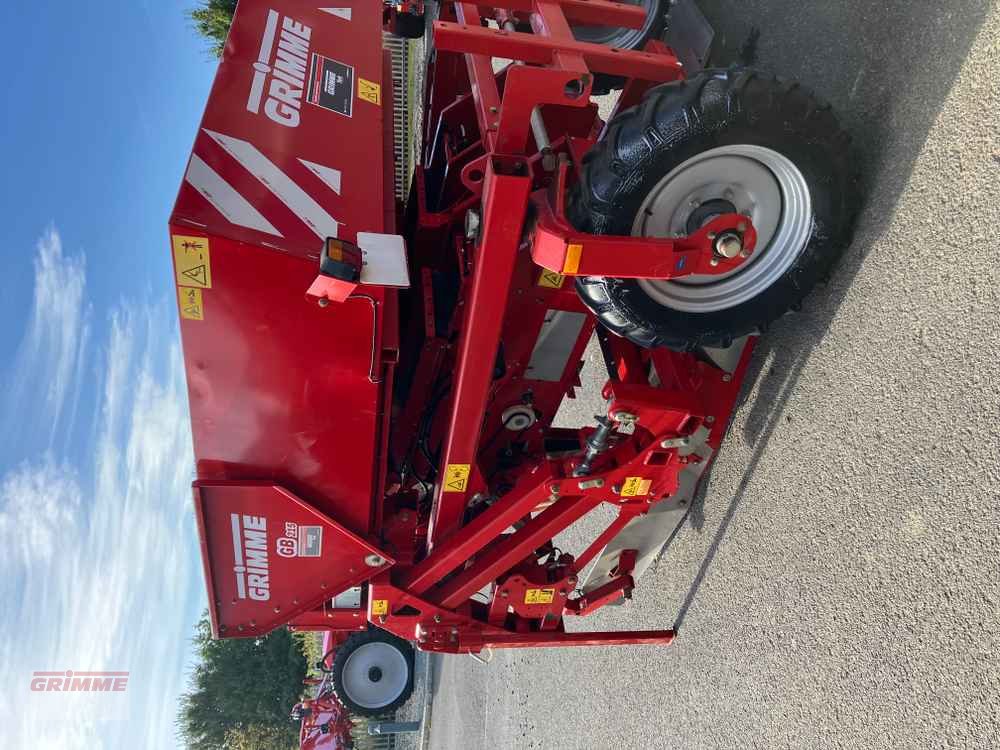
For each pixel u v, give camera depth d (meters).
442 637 2.85
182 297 1.81
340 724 9.49
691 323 2.15
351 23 2.80
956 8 1.79
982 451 1.70
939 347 1.82
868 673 1.99
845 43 2.18
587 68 1.79
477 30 1.85
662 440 2.46
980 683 1.66
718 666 2.73
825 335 2.23
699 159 1.87
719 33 2.90
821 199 1.96
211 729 18.98
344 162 2.16
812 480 2.26
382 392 2.17
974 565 1.70
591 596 3.16
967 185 1.75
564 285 2.32
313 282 1.82
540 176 2.00
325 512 2.35
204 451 2.15
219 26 11.04
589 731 3.95
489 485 2.91
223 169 1.87
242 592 2.48
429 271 2.63
